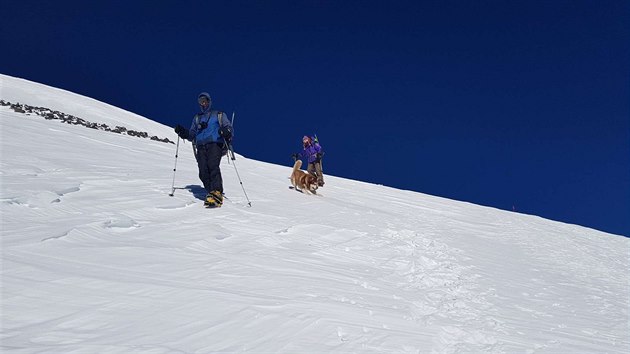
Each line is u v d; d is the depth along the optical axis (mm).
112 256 4504
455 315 4598
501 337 4062
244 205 8414
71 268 4004
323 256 6105
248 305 3707
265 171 16953
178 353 2832
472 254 8289
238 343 3082
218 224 6559
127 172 9305
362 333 3506
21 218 5246
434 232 9781
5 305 3176
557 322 5059
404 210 13531
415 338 3602
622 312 6074
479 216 15344
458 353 3475
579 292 6957
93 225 5312
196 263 4719
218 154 7781
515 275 7297
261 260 5277
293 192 11719
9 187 6223
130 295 3619
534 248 10734
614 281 8570
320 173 15102
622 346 4520
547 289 6723
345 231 7547
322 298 4258
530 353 3797
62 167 8469
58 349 2723
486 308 5086
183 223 6273
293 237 6703
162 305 3527
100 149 12453
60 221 5336
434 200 17938
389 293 4934
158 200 7242
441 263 6957
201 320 3354
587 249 12055
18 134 11320
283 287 4395
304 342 3203
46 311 3195
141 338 2996
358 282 5117
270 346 3086
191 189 8711
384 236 7988
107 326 3113
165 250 4973
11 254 4074
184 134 7867
